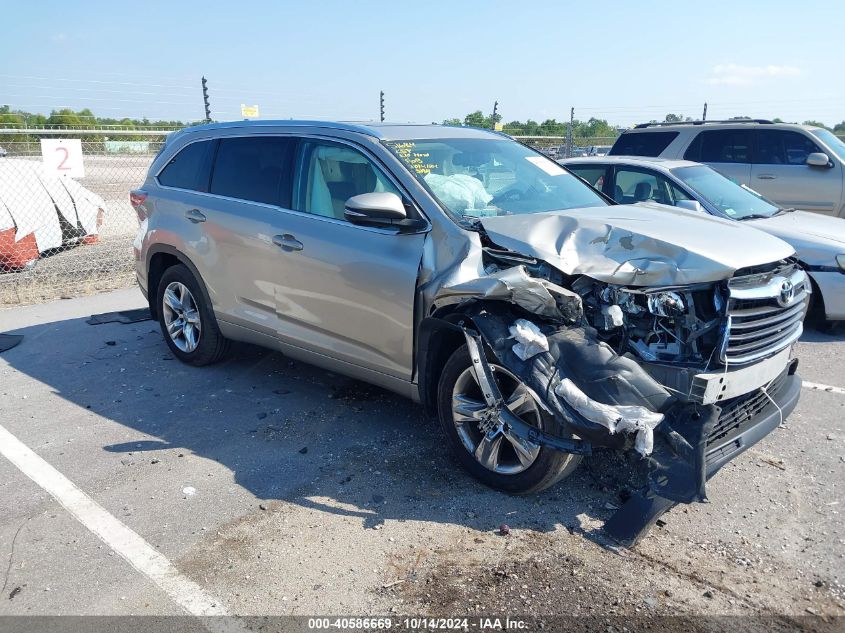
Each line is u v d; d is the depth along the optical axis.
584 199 4.98
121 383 5.63
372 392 5.41
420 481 4.04
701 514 3.73
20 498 3.90
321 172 4.77
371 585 3.15
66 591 3.12
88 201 11.97
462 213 4.20
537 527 3.58
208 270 5.45
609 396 3.29
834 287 6.76
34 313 7.88
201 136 5.78
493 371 3.80
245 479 4.09
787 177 9.83
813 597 3.08
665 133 10.88
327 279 4.50
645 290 3.49
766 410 3.84
